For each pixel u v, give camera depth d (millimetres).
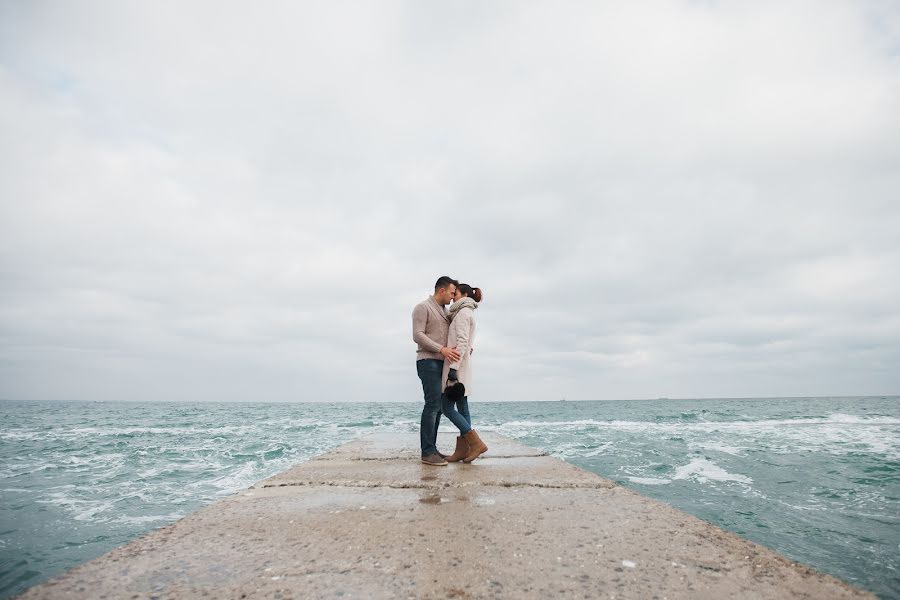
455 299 5285
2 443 17062
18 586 4703
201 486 9250
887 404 63219
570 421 30766
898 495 8039
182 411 55750
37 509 7562
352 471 4484
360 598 1727
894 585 4488
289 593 1769
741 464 11141
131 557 2158
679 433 19562
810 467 10688
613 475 9914
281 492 3586
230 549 2275
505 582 1868
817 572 1975
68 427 26078
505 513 2912
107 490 8906
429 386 4949
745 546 2297
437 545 2318
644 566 2035
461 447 4953
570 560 2107
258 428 24594
